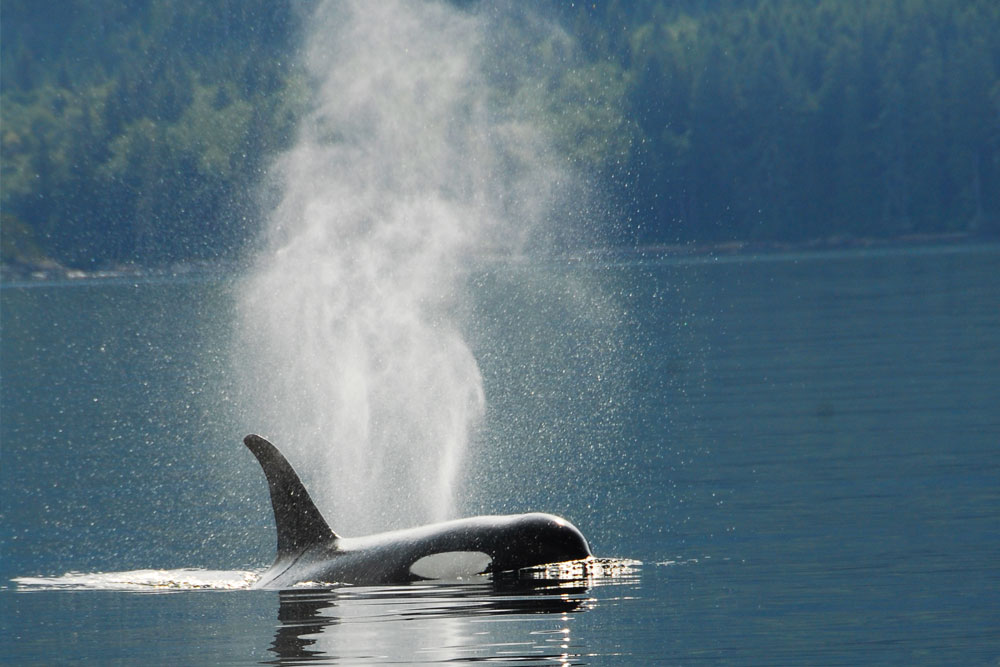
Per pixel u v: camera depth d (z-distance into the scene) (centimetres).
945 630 3578
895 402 9012
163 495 7181
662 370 12450
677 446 7819
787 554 4703
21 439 9794
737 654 3412
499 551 4366
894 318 16188
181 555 5578
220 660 3516
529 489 6806
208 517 6481
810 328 15675
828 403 9231
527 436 8819
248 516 6494
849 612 3809
